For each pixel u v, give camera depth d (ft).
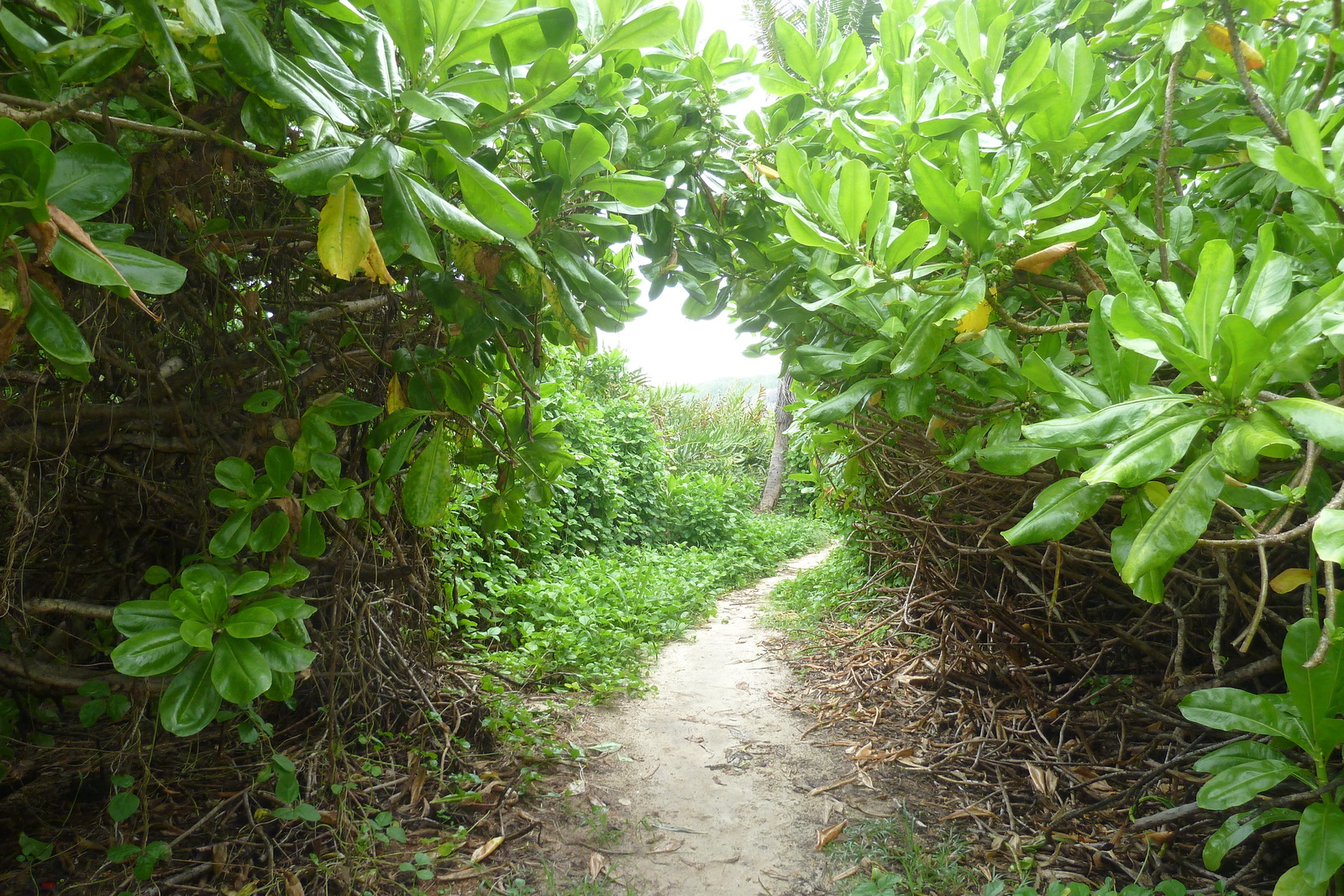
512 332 7.09
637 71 6.81
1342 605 5.72
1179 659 7.76
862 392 6.03
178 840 6.79
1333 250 4.17
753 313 7.41
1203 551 7.52
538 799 8.77
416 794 8.27
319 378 7.44
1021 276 6.07
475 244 5.50
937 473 8.58
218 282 5.77
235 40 3.26
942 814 8.64
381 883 6.94
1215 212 5.69
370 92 3.82
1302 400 3.07
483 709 9.99
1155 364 4.15
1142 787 7.20
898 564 12.75
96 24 3.48
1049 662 10.46
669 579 20.34
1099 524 8.18
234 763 8.14
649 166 6.35
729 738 11.02
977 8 6.19
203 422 6.37
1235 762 5.04
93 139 4.09
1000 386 5.47
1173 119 5.76
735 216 7.54
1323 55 5.58
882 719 11.47
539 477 7.63
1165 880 6.25
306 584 8.13
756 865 7.66
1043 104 5.32
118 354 5.98
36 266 3.06
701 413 47.16
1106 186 5.90
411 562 9.17
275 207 6.21
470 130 3.99
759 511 43.45
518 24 3.75
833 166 7.06
